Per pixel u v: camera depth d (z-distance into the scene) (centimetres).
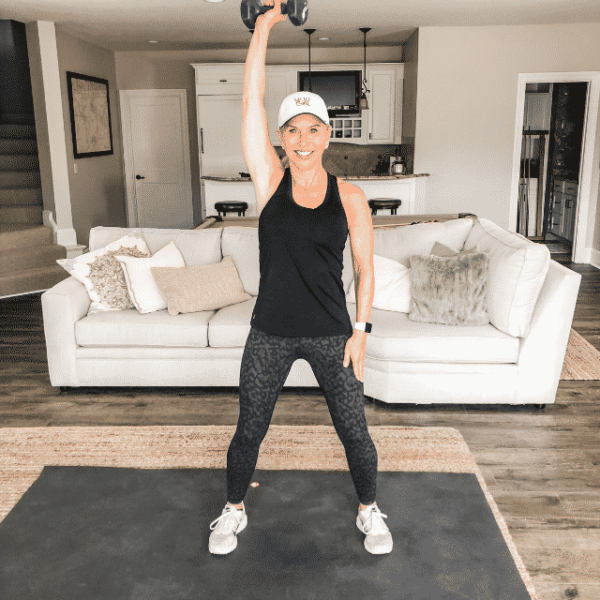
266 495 223
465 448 259
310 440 266
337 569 183
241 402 176
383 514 199
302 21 163
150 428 279
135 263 328
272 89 775
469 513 212
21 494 224
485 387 294
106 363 316
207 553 191
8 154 677
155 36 695
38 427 282
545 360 290
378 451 255
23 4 529
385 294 325
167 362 315
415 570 183
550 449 261
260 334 171
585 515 213
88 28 641
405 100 758
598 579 181
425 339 291
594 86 648
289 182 168
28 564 186
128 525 205
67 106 654
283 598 171
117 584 177
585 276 620
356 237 174
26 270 574
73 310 313
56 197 641
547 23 635
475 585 176
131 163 852
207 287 331
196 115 834
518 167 681
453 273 304
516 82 661
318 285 166
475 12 576
